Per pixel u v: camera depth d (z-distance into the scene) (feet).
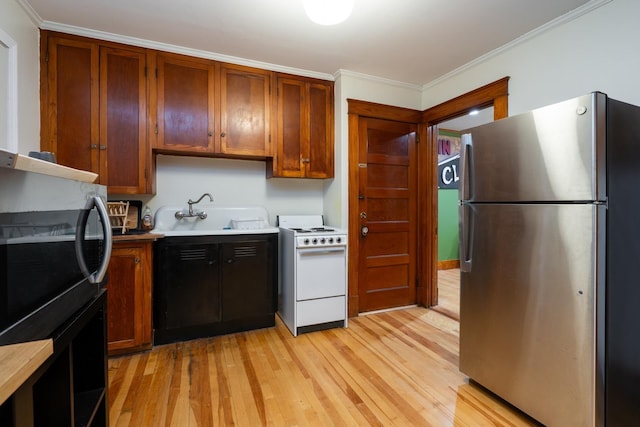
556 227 4.70
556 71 7.06
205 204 9.75
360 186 10.33
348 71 9.79
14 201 2.27
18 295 2.32
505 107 8.15
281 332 8.79
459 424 5.12
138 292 7.28
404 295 11.16
